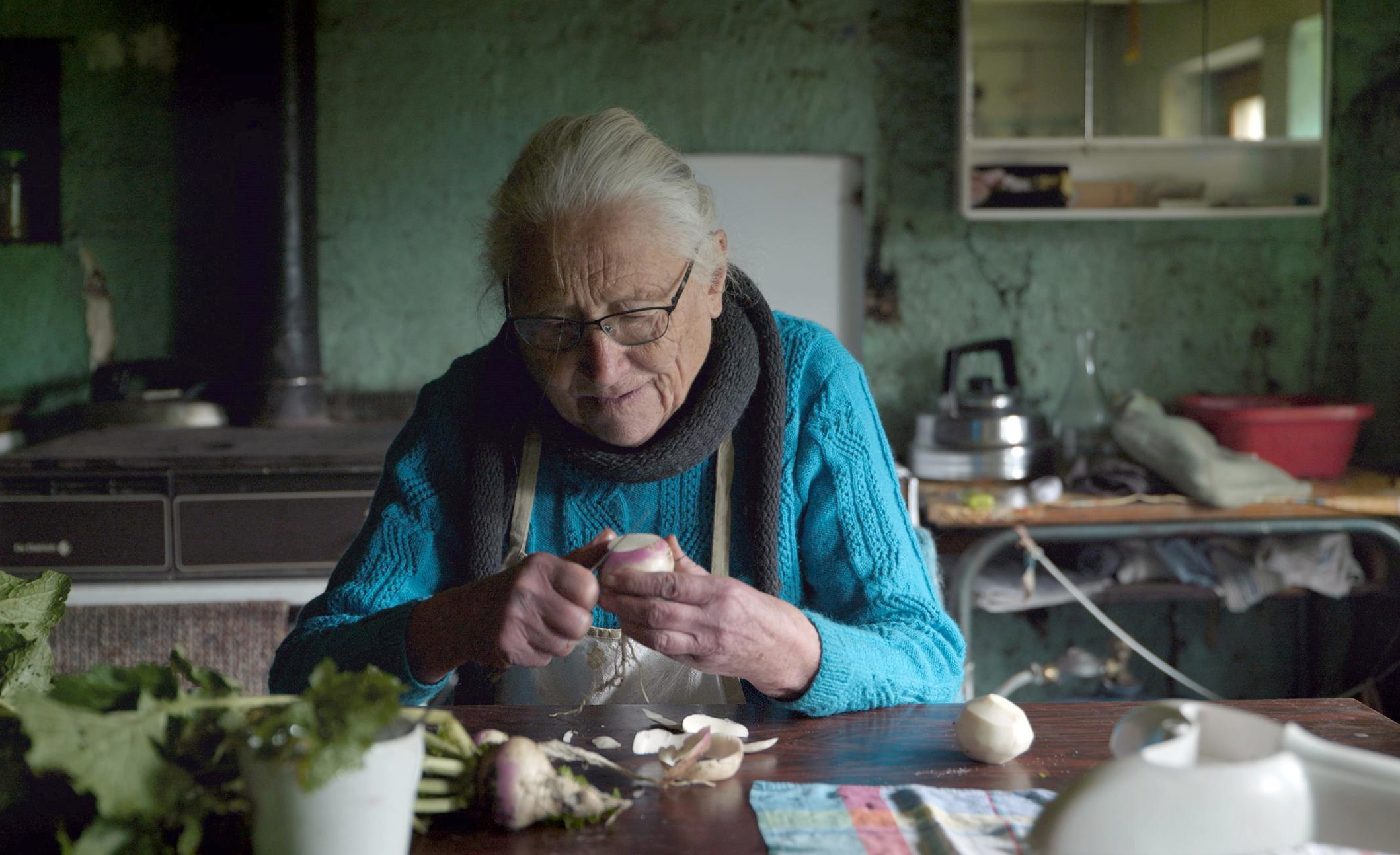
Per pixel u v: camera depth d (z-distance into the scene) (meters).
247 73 2.95
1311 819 0.59
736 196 3.12
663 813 0.81
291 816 0.64
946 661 1.15
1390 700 2.96
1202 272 3.17
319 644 1.10
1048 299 3.15
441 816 0.79
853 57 3.05
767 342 1.28
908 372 3.15
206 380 3.06
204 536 2.48
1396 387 3.14
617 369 1.07
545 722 1.00
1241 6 2.92
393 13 2.97
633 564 0.96
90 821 0.77
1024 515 2.44
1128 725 0.67
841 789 0.84
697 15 3.03
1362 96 3.11
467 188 3.04
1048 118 2.94
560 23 3.01
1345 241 3.16
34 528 2.45
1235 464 2.56
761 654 0.97
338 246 3.03
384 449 2.56
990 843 0.75
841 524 1.23
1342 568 2.64
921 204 3.10
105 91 2.97
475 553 1.22
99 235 3.01
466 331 3.08
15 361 3.02
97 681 0.73
